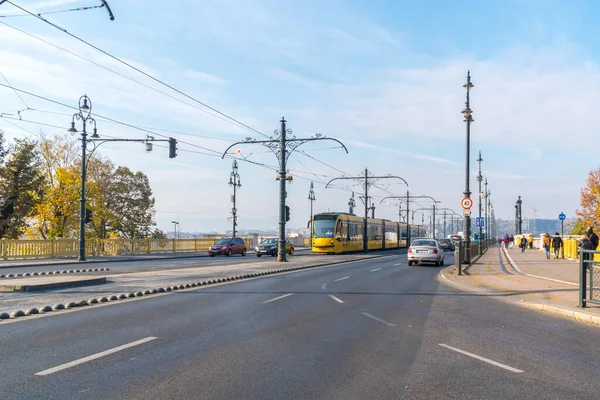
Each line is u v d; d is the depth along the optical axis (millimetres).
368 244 54312
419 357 7641
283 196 32500
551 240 38406
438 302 14117
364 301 13938
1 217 49000
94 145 33312
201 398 5566
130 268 25797
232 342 8445
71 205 43594
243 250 47281
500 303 14141
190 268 25750
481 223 43625
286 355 7617
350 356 7629
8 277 19609
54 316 10609
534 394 5879
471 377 6574
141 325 9750
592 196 55594
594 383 6355
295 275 22484
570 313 11953
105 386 5918
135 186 60469
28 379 6141
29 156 49812
